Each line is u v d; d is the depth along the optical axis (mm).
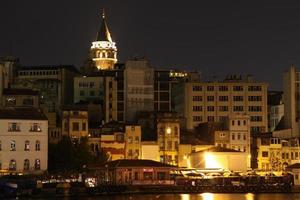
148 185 196125
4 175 186375
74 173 192875
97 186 184375
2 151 197875
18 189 171250
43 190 175000
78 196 177750
